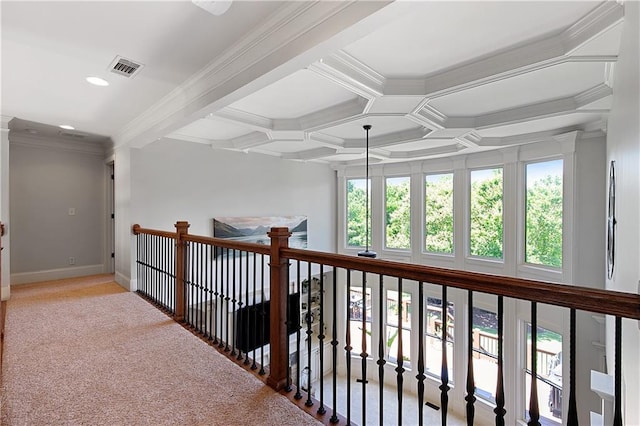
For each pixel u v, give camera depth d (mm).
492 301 5461
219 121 3891
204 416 1775
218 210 5328
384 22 1639
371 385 6777
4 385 2027
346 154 5828
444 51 2355
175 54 2381
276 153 6145
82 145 5301
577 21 1976
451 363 5945
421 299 1419
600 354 4207
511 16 1940
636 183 1589
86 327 3000
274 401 1925
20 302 3754
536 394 1126
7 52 2312
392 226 7094
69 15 1896
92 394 1955
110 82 2834
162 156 4672
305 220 6848
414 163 6645
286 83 2928
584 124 4191
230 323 5406
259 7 1873
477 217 5887
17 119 3949
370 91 2740
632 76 1634
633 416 1599
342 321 7395
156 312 3453
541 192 5020
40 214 4938
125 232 4539
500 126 3816
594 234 4312
